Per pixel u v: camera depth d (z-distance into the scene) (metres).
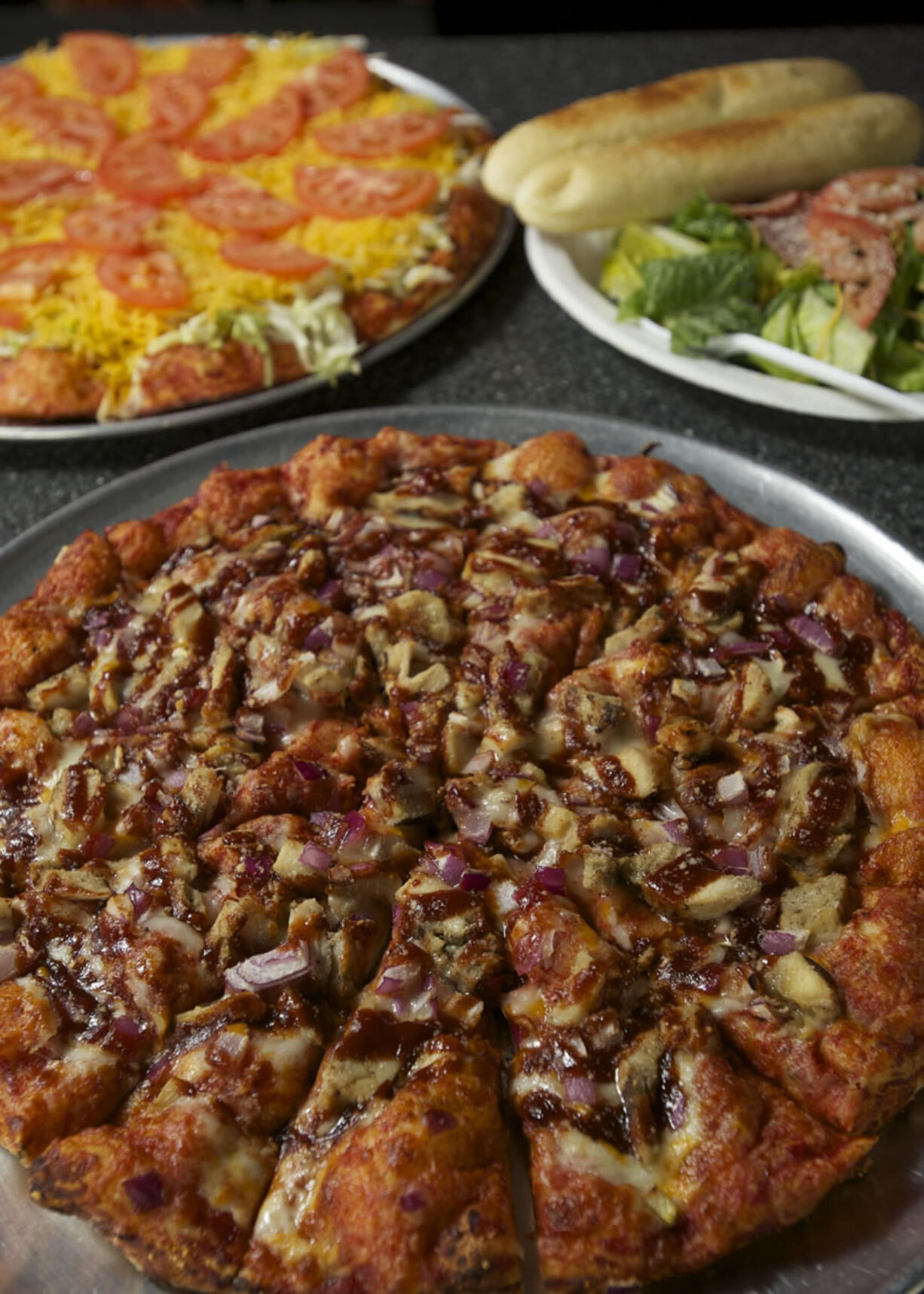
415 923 0.39
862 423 0.58
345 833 0.41
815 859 0.40
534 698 0.43
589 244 0.67
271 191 0.68
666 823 0.40
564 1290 0.32
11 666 0.44
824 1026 0.36
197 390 0.59
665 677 0.43
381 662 0.45
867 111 0.65
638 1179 0.33
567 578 0.46
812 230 0.61
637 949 0.38
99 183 0.70
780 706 0.42
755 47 0.85
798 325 0.59
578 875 0.39
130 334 0.60
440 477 0.49
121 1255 0.34
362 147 0.70
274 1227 0.33
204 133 0.74
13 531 0.56
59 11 1.10
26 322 0.61
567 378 0.61
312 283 0.61
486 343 0.64
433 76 0.85
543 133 0.66
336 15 1.13
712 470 0.50
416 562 0.46
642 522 0.47
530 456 0.49
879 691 0.43
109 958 0.39
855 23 1.08
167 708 0.44
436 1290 0.32
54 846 0.41
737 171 0.63
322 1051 0.37
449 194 0.68
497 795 0.41
